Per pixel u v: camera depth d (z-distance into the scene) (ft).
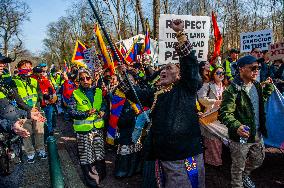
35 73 26.30
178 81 11.18
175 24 10.52
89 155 17.28
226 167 19.27
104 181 18.54
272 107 17.28
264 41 30.76
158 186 11.13
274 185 16.61
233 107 13.58
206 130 17.80
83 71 16.99
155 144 11.00
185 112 10.75
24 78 22.45
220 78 19.03
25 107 17.28
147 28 30.42
